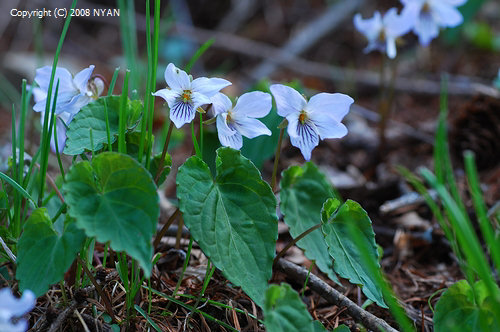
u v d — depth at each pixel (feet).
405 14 1.64
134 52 1.70
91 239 1.20
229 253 1.15
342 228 1.21
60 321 1.17
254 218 1.17
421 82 2.39
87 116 1.21
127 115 1.22
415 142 1.92
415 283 1.41
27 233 1.13
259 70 2.52
